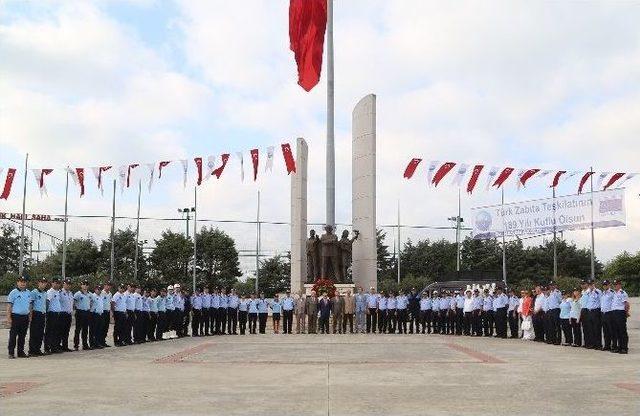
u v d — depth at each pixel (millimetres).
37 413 9391
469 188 32562
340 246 35938
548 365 16109
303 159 43375
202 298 30609
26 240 81125
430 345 23297
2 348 22344
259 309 32406
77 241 73750
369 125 39062
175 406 9992
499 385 12391
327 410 9648
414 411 9578
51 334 20219
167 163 30484
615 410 9672
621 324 19891
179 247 70750
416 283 60625
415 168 31922
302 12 31391
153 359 17844
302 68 31344
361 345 23250
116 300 23594
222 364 16312
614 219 35281
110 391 11508
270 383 12609
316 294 33000
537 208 38875
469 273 49094
